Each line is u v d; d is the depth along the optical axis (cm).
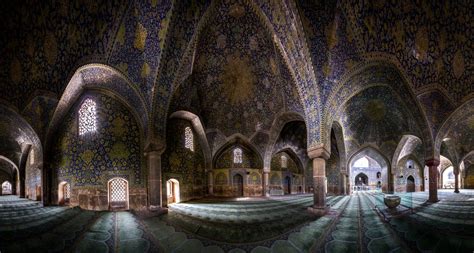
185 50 895
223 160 1648
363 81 901
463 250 448
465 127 1502
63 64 781
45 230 612
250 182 1662
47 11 689
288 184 1991
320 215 824
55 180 1054
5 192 2242
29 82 786
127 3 773
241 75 1276
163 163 1164
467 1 732
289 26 796
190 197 1379
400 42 788
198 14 839
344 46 815
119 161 1036
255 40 1071
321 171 894
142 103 959
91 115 1062
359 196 1582
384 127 1571
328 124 908
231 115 1473
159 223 740
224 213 877
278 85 1229
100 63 845
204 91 1317
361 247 509
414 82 878
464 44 811
